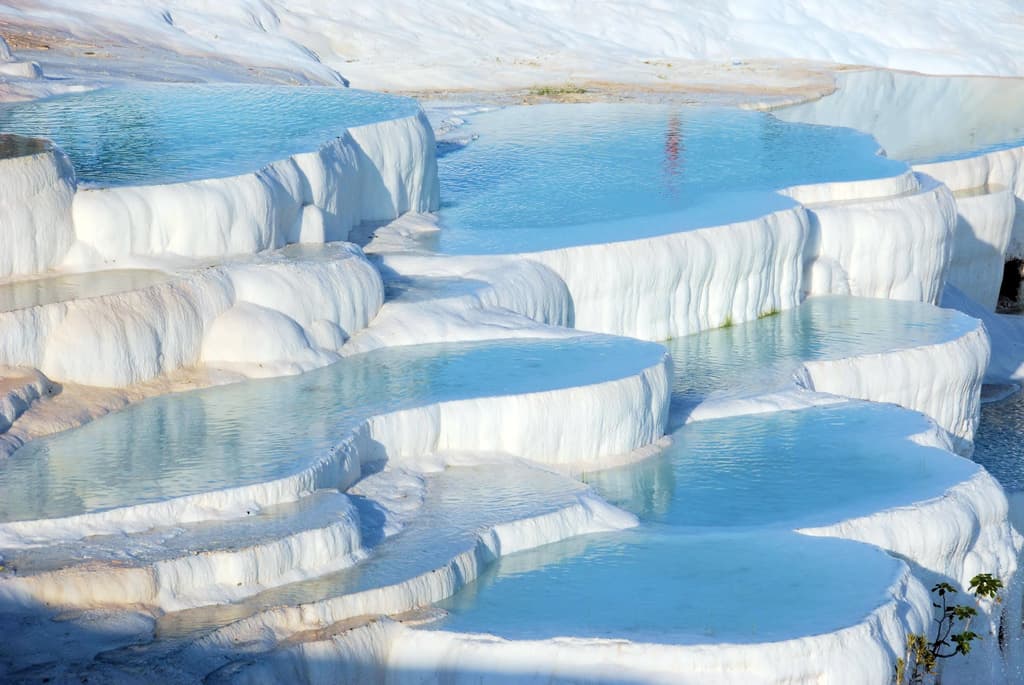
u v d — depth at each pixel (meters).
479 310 68.69
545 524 52.38
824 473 59.97
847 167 97.06
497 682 44.28
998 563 58.94
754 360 74.06
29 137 68.81
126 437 53.44
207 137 76.12
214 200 64.50
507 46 147.38
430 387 59.69
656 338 77.44
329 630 44.31
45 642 41.53
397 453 56.38
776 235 82.00
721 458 61.66
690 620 46.00
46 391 55.00
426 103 124.31
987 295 109.38
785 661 43.94
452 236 78.56
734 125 115.50
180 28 124.31
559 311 73.38
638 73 142.88
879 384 73.88
